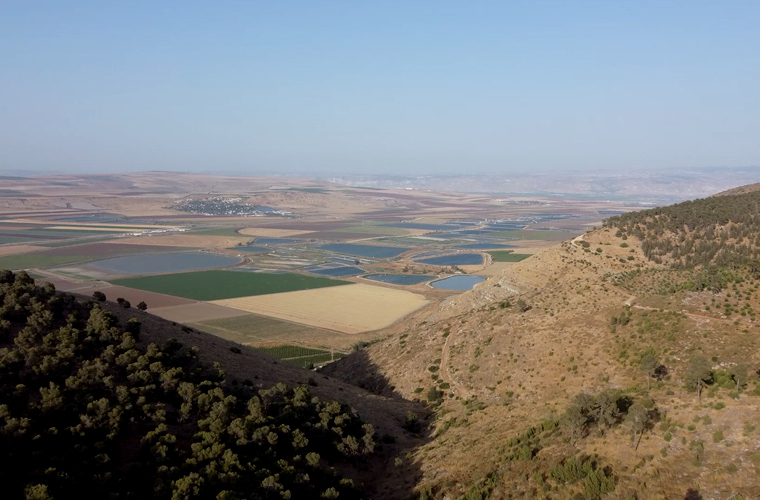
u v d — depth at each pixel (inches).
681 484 1473.9
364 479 1926.7
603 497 1478.8
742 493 1386.6
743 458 1519.4
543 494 1551.4
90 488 1419.8
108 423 1711.4
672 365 2288.4
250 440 1817.2
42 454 1498.5
